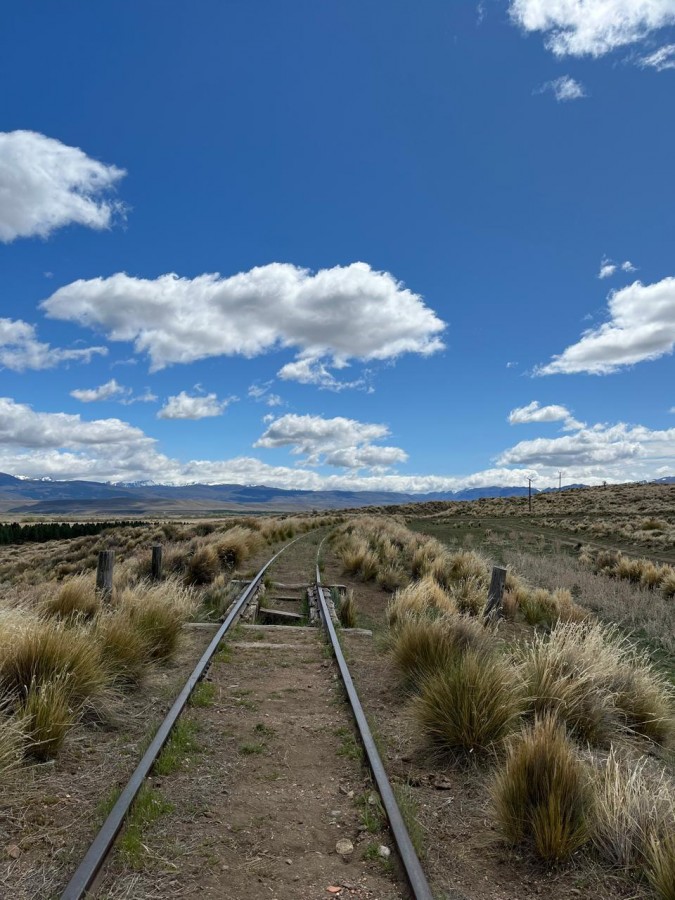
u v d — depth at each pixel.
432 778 4.77
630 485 105.75
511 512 71.25
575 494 96.75
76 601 8.84
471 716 5.10
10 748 4.29
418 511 93.00
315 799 4.39
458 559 17.53
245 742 5.37
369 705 6.48
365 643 9.49
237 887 3.29
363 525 30.67
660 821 3.71
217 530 29.58
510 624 11.65
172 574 14.05
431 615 10.20
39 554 33.47
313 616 11.25
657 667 9.30
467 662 5.65
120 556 22.91
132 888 3.19
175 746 5.02
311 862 3.58
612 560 21.42
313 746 5.38
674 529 35.31
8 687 5.40
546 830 3.63
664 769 4.95
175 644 7.94
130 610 8.09
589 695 5.84
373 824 3.96
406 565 18.33
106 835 3.46
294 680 7.43
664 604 13.96
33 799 4.09
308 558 20.66
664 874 3.28
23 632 5.89
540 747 4.12
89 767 4.70
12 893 3.08
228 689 6.94
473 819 4.16
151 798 4.07
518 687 5.54
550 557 25.31
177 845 3.63
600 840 3.73
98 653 6.11
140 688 6.62
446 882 3.41
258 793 4.43
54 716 4.82
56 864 3.35
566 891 3.38
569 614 11.50
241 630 9.91
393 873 3.47
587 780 4.15
